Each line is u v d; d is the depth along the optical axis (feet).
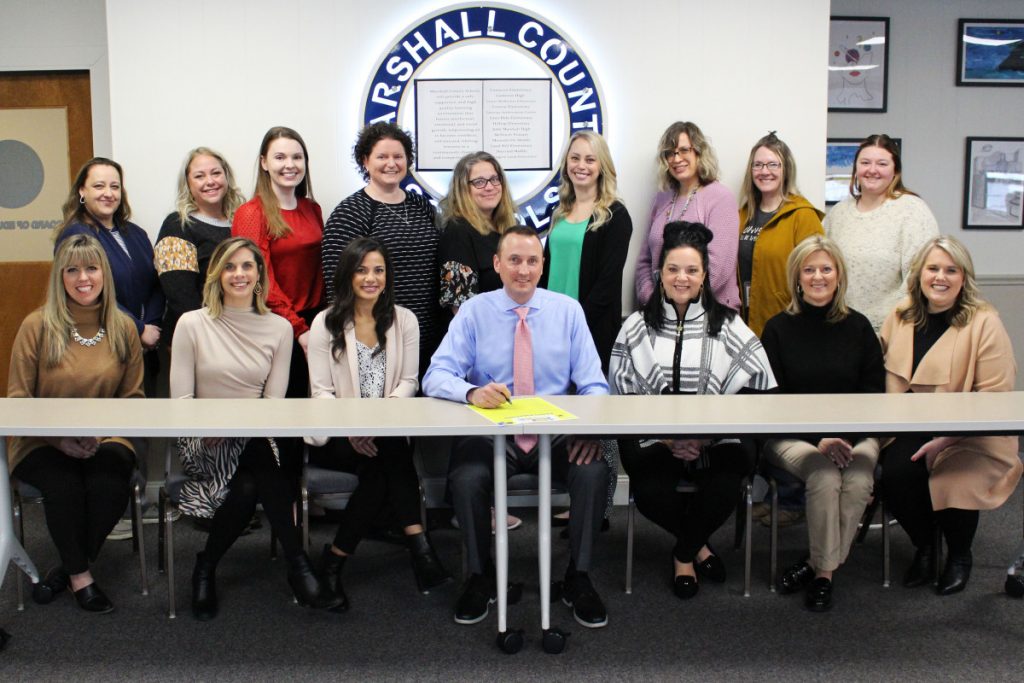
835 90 16.69
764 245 11.89
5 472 8.17
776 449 9.80
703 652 8.19
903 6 16.56
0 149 14.06
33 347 9.41
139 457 9.77
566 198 11.70
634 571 10.20
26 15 13.67
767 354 10.23
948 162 16.93
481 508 8.63
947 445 9.37
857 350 10.07
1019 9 16.67
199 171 11.23
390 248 10.87
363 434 7.45
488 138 12.55
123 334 9.68
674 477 9.36
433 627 8.73
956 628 8.68
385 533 11.16
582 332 9.52
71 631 8.64
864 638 8.48
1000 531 11.44
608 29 12.44
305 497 9.31
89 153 14.02
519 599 9.34
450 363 9.29
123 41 12.12
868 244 11.62
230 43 12.21
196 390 9.74
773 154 11.81
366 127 11.55
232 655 8.15
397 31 12.34
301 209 11.46
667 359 9.77
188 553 10.80
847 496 9.16
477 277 10.98
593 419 7.75
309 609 9.18
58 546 8.85
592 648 8.27
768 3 12.46
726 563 10.46
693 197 11.78
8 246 14.23
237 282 9.41
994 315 9.77
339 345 9.67
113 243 11.19
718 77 12.57
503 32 12.39
